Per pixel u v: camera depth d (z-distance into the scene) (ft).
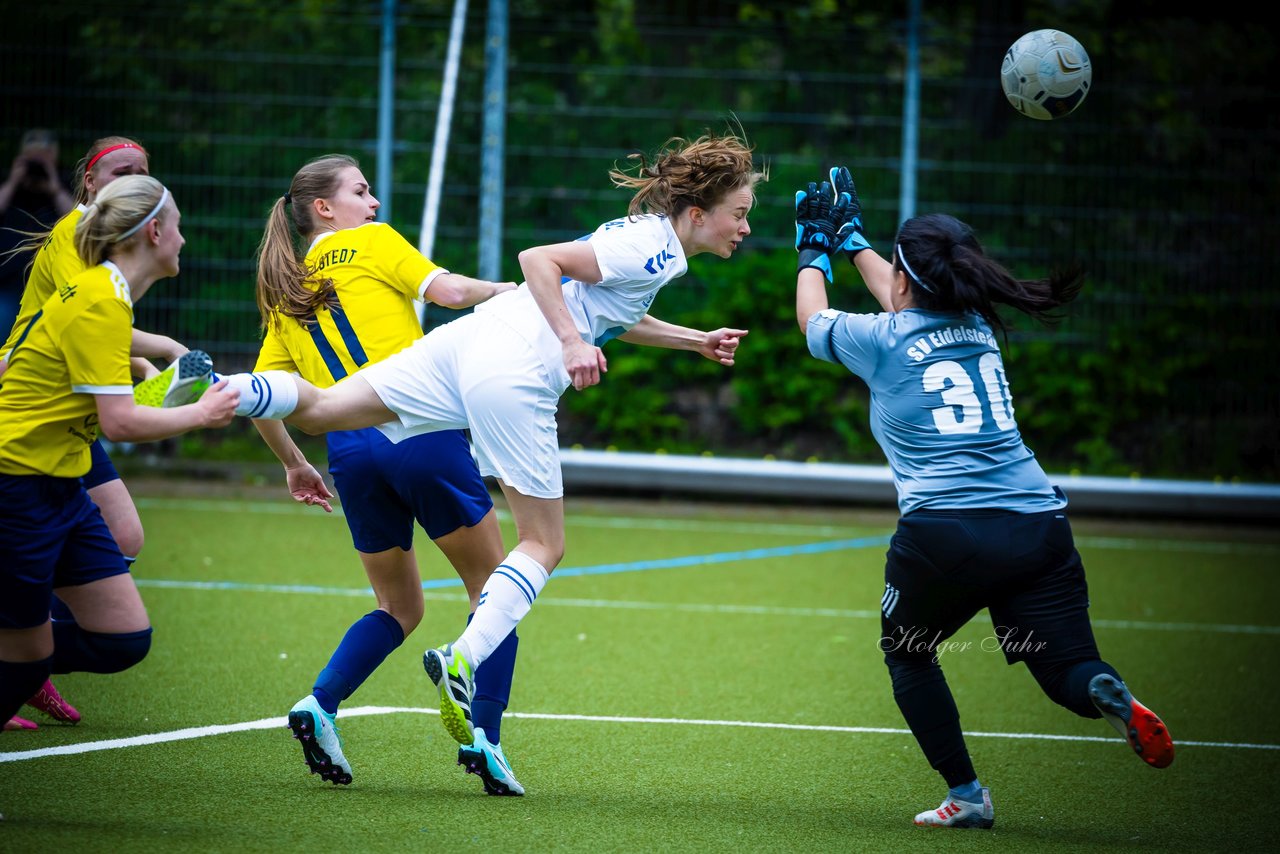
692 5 166.40
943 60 150.51
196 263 136.36
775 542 117.50
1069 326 143.13
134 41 137.90
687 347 51.52
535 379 45.42
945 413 44.39
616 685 67.31
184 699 60.03
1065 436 145.18
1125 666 76.89
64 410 40.16
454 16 136.77
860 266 50.01
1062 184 140.26
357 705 60.90
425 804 45.62
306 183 51.08
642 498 139.64
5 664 41.55
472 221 142.31
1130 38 145.69
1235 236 141.49
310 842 40.50
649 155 142.72
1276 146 140.67
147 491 129.59
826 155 144.05
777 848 42.45
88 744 51.80
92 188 51.70
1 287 105.19
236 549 102.32
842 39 145.79
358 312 48.60
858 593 95.86
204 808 43.91
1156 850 44.24
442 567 100.32
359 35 144.05
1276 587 104.27
